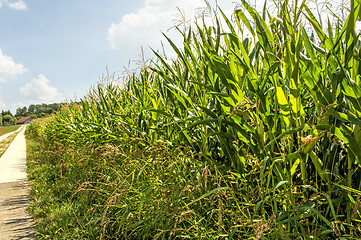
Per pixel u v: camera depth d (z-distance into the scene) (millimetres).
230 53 1978
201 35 2166
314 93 1630
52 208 3457
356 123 1337
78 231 2664
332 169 1627
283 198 1659
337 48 1643
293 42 1636
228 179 2074
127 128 3648
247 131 1979
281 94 1505
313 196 1500
